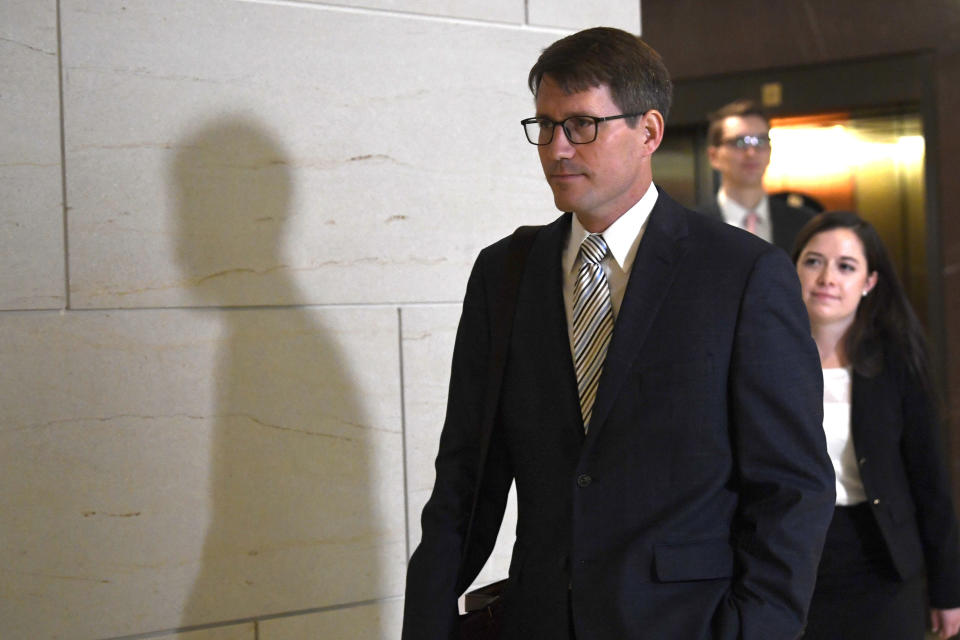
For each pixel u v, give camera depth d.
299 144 2.51
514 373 1.86
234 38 2.45
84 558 2.30
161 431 2.37
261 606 2.46
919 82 5.15
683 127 5.45
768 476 1.67
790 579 1.62
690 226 1.82
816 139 5.48
